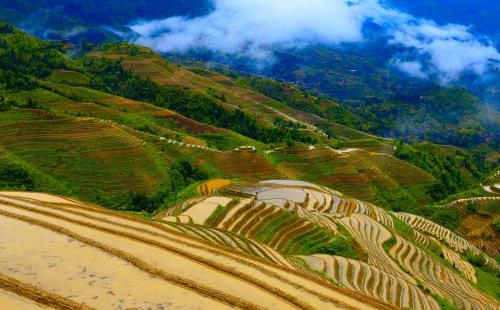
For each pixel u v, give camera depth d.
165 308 18.62
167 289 20.31
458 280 65.69
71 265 21.42
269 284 23.48
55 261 21.67
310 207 82.69
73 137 95.06
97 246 23.91
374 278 49.16
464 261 83.25
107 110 137.00
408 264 65.81
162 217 57.78
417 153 172.50
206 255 26.69
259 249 44.47
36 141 90.50
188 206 63.97
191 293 20.23
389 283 48.62
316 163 132.25
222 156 117.62
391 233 76.19
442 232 102.31
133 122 134.00
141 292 19.69
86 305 18.05
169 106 184.50
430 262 69.19
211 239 43.78
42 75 174.12
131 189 86.69
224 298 20.19
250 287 22.42
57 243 23.80
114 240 25.77
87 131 97.62
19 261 21.28
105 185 85.94
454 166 187.00
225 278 23.02
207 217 57.78
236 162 115.88
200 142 133.75
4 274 19.84
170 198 86.25
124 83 199.25
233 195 85.00
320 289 25.89
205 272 23.22
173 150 113.06
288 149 137.88
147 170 93.81
